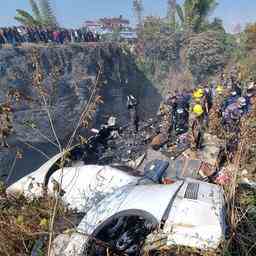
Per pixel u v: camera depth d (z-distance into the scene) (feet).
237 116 22.68
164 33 108.99
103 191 15.14
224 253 9.21
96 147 23.70
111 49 85.66
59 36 65.05
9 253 10.00
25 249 10.26
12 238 10.12
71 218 12.66
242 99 23.72
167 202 10.80
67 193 15.16
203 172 18.10
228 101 26.84
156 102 100.32
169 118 25.63
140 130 27.50
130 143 24.39
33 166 33.91
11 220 10.39
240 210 11.77
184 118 25.25
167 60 106.01
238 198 12.34
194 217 10.15
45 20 92.99
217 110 24.68
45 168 17.34
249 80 38.81
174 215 10.30
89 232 10.34
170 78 104.83
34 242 10.56
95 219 10.82
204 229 9.73
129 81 95.81
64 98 55.31
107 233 10.45
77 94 58.49
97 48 75.66
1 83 33.22
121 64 92.12
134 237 10.44
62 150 10.44
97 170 16.42
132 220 10.71
